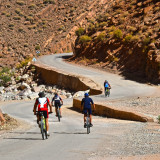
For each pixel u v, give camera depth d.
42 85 63.91
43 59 98.06
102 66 70.19
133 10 87.12
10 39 141.25
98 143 8.97
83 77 53.44
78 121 18.34
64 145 8.68
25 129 14.34
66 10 173.00
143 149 7.62
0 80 71.94
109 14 96.81
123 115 18.88
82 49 85.75
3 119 16.73
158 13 74.00
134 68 60.25
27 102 40.84
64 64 81.12
